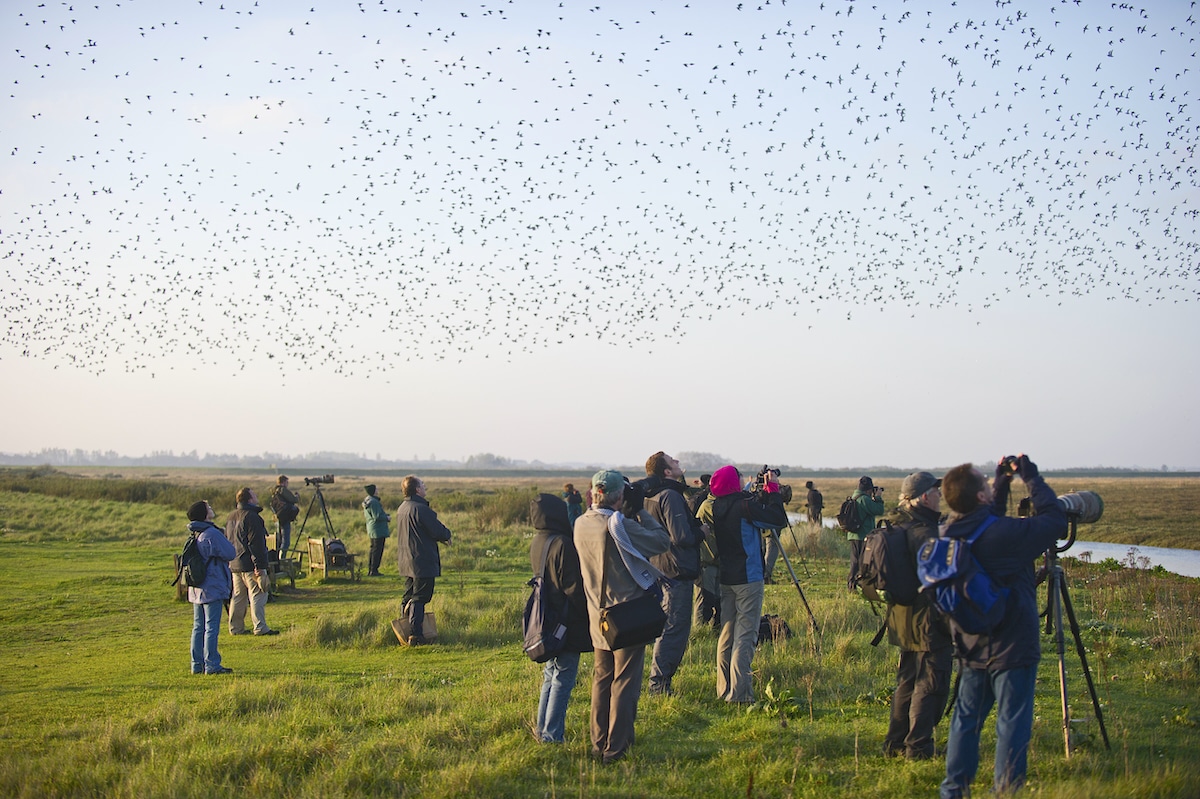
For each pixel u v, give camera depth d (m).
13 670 9.80
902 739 5.90
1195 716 6.71
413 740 6.24
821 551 20.22
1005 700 4.87
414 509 10.76
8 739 6.86
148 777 5.43
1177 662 8.30
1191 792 4.79
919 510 5.72
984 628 4.80
